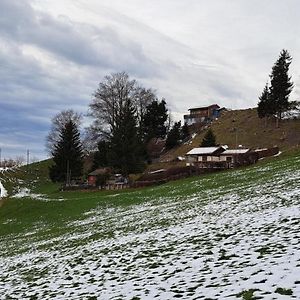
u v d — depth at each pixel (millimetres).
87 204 52312
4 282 19891
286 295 9516
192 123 147375
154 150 121312
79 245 26500
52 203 60188
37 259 24953
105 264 18641
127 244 22531
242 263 13414
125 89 101500
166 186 55219
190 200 37250
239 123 121062
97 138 101000
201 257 15656
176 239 20766
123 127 85312
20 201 70875
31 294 15945
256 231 18047
